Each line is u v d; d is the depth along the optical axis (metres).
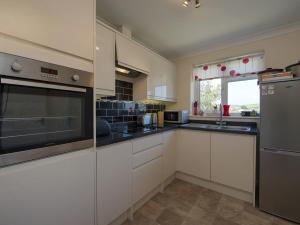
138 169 1.72
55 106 1.01
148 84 2.34
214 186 2.18
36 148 0.91
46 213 0.95
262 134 1.71
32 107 0.90
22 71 0.84
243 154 1.92
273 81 1.63
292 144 1.55
